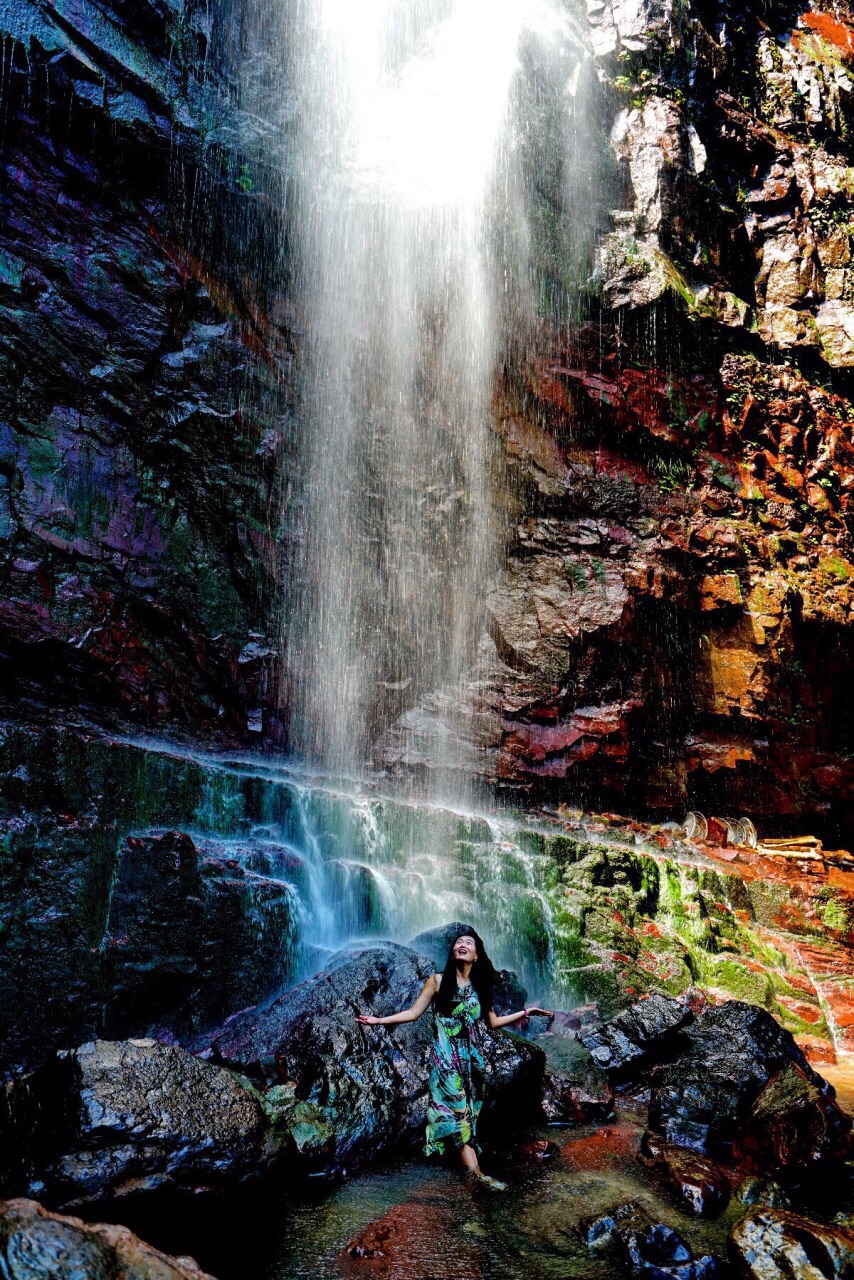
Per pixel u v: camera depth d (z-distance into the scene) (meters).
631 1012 7.02
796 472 15.48
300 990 6.11
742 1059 6.10
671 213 14.47
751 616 14.07
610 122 14.78
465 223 12.88
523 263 13.20
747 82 17.66
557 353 13.51
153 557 9.88
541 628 12.80
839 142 18.27
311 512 11.83
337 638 11.94
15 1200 2.87
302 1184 4.59
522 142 13.09
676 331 14.13
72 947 5.90
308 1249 3.93
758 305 16.23
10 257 8.92
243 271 11.33
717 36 17.25
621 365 13.74
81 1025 5.82
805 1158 5.08
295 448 11.73
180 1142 4.13
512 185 13.02
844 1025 9.41
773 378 15.24
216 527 10.69
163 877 6.49
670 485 14.19
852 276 16.69
